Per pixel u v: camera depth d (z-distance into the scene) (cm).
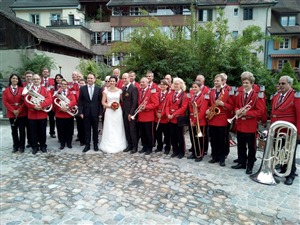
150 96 565
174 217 317
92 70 1523
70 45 2047
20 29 1664
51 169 475
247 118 460
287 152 416
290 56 2609
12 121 576
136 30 941
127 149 599
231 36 986
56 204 344
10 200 354
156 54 923
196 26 1028
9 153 578
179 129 541
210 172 468
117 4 2553
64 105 596
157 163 511
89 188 394
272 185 416
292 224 308
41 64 1522
